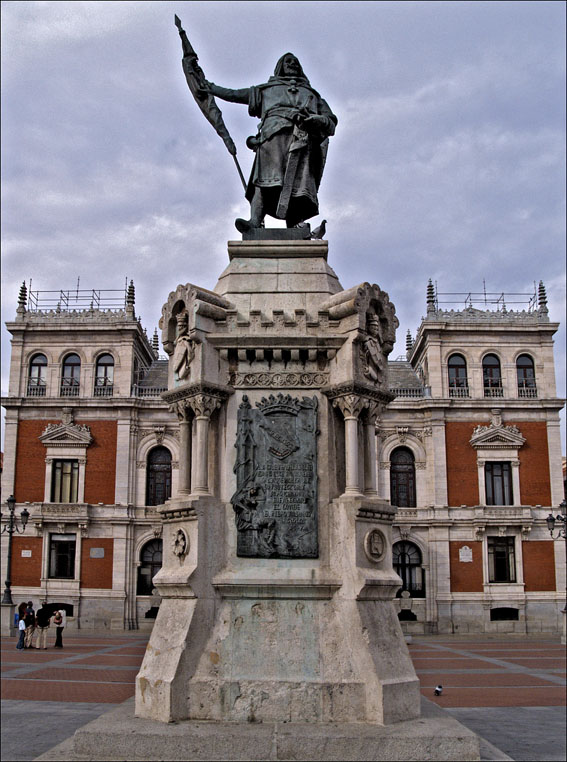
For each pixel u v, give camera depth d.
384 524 8.84
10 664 24.89
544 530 47.66
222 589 8.41
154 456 49.69
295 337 9.03
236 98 10.85
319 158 10.60
